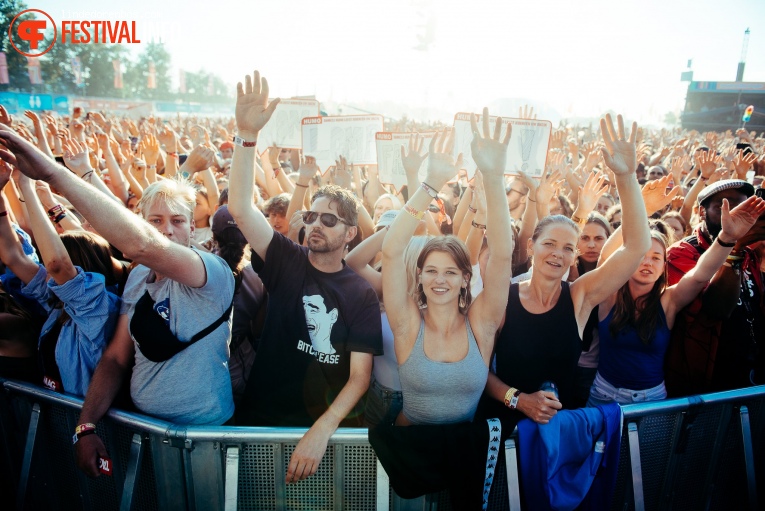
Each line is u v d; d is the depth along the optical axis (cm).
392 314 205
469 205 366
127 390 220
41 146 251
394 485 197
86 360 219
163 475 201
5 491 238
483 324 210
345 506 208
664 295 251
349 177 411
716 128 3353
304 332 226
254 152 217
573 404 287
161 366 202
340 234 227
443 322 206
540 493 206
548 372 223
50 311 235
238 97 211
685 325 255
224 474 201
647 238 215
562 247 216
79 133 667
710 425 233
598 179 343
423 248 208
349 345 221
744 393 231
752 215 220
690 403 223
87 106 3738
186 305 197
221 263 209
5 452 237
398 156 407
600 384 258
